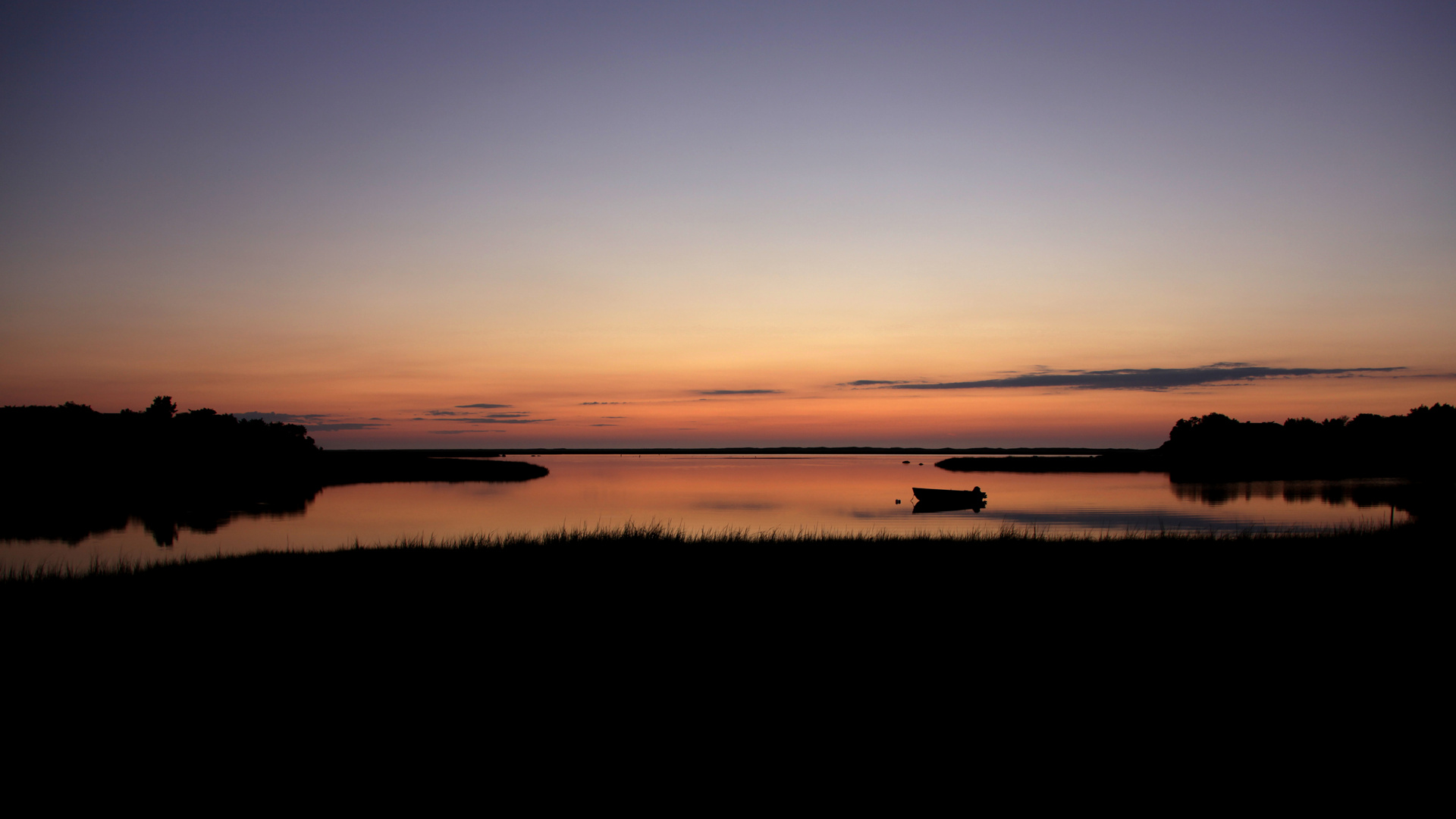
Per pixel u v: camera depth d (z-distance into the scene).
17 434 63.31
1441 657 11.01
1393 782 7.41
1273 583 15.63
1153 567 17.23
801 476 99.38
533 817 6.76
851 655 11.09
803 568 17.05
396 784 7.34
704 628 12.45
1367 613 13.38
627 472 111.50
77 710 9.07
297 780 7.43
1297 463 99.69
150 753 7.98
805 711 9.08
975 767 7.69
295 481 70.06
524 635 12.00
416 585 15.43
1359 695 9.56
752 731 8.52
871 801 7.04
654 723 8.71
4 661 10.73
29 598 14.38
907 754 7.99
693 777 7.47
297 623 12.67
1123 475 94.69
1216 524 36.28
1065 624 12.67
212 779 7.45
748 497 58.25
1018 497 56.50
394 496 57.06
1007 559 18.16
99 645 11.44
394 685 9.90
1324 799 7.07
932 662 10.81
